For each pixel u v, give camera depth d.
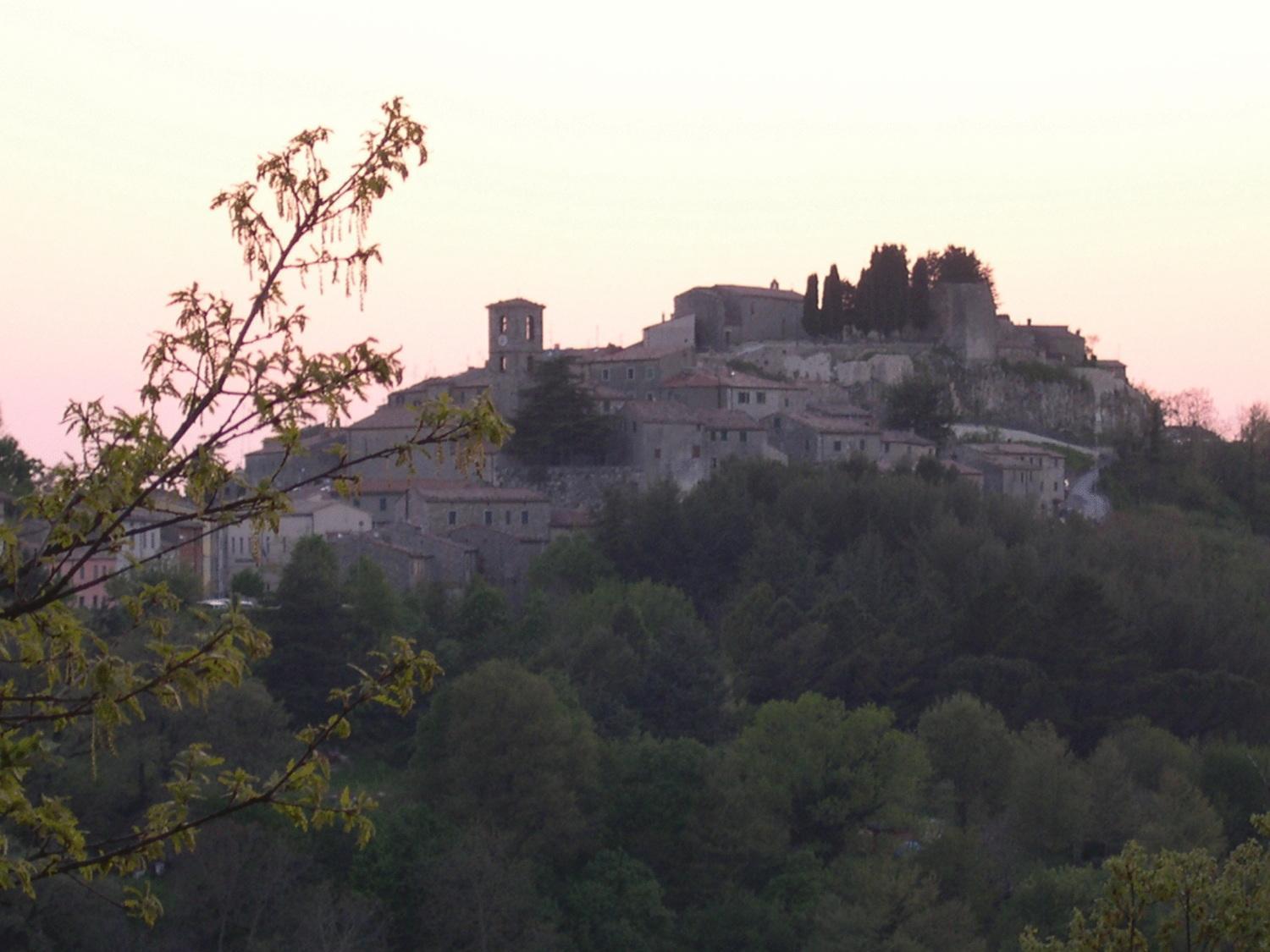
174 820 51.50
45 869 49.22
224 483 51.31
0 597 53.91
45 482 56.81
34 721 48.28
